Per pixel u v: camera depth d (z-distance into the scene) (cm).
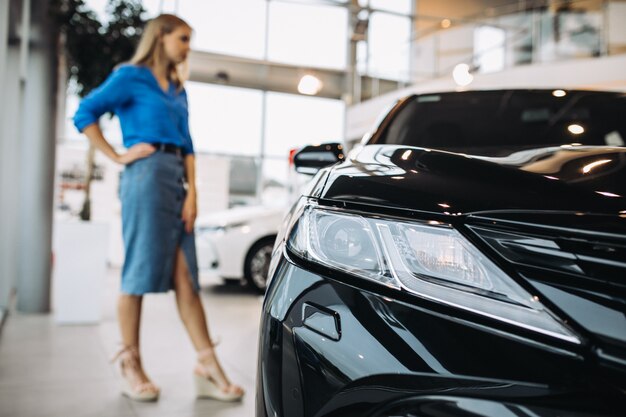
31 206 345
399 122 173
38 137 346
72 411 176
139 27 370
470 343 57
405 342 61
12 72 371
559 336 53
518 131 164
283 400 71
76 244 315
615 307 52
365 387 62
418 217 67
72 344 266
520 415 52
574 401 50
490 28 804
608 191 62
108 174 740
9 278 357
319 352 67
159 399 190
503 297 58
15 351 250
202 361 193
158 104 189
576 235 56
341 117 1141
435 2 1105
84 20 359
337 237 73
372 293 66
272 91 1123
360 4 1087
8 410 175
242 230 440
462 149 97
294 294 74
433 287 62
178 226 194
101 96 187
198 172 884
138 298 194
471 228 63
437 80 830
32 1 344
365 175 79
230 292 455
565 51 728
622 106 167
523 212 61
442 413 56
